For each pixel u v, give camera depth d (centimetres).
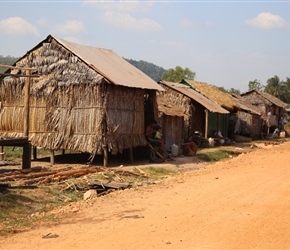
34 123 2044
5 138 1478
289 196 1250
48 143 1998
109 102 1934
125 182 1560
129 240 811
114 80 1900
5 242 815
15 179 1403
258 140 4928
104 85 1917
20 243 804
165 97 3359
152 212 1059
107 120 1916
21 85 2088
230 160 2372
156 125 2302
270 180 1562
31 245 788
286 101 9494
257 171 1825
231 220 970
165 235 848
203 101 3541
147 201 1205
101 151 1909
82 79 1939
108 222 962
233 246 779
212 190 1362
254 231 880
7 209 1084
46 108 2016
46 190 1318
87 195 1332
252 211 1060
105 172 1664
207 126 3516
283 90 9562
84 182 1469
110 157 2334
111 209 1105
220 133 3809
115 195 1323
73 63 1981
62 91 1988
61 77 1995
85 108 1938
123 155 2384
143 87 2100
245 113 4594
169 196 1278
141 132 2180
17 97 2100
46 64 2047
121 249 754
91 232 875
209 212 1048
